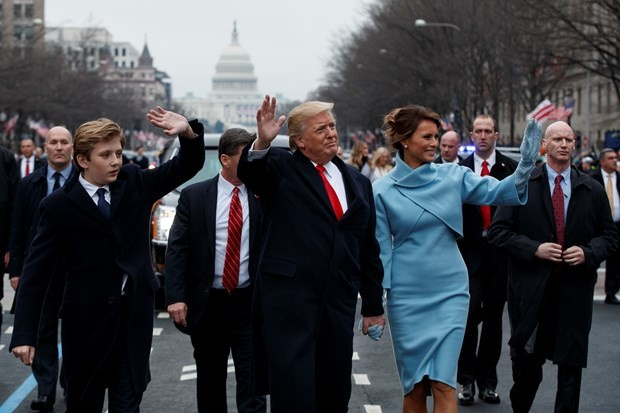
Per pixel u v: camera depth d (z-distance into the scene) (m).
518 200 9.59
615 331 18.17
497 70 62.78
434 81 70.44
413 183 9.69
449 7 65.75
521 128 90.00
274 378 8.28
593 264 10.66
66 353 8.78
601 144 72.25
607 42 44.31
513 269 10.98
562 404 10.87
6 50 83.00
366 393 13.32
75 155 8.77
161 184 8.99
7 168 14.34
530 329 10.78
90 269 8.69
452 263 9.64
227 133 10.81
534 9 45.59
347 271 8.50
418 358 9.46
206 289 10.68
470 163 13.35
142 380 8.80
